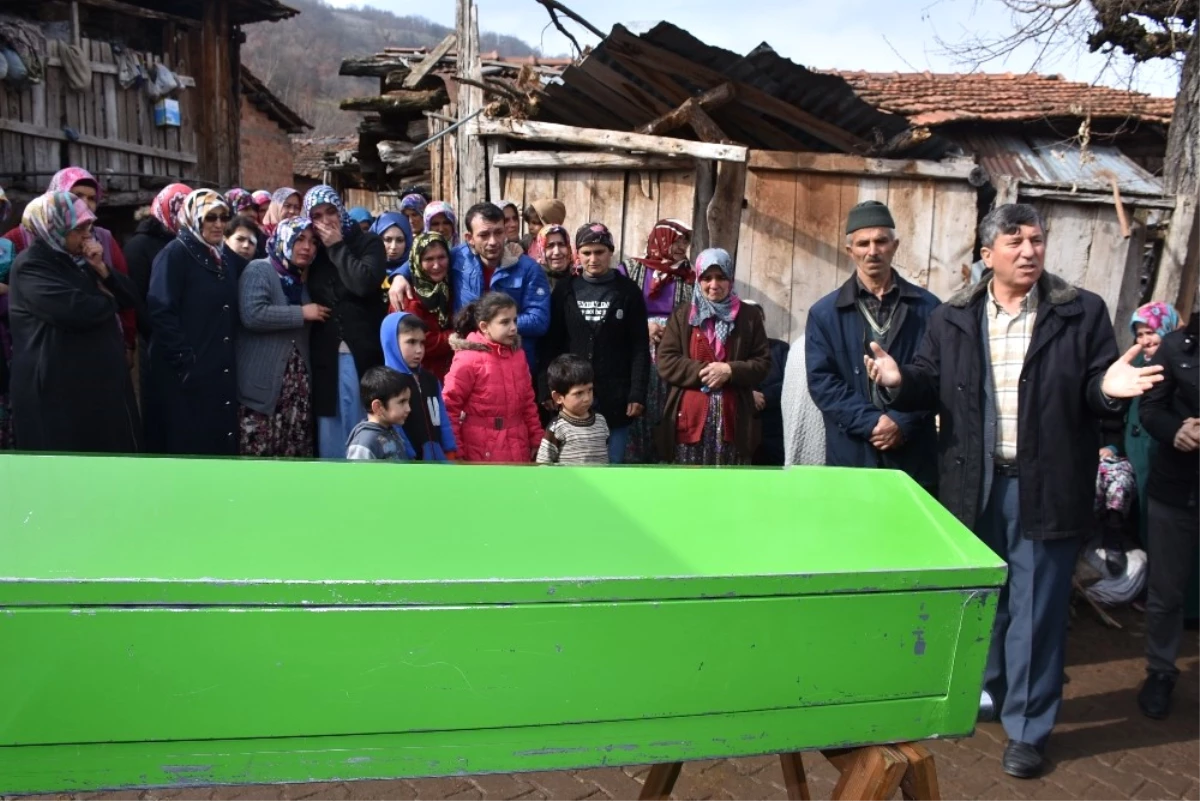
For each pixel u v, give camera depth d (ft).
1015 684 10.48
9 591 4.76
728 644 5.44
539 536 5.85
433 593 5.06
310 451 14.29
